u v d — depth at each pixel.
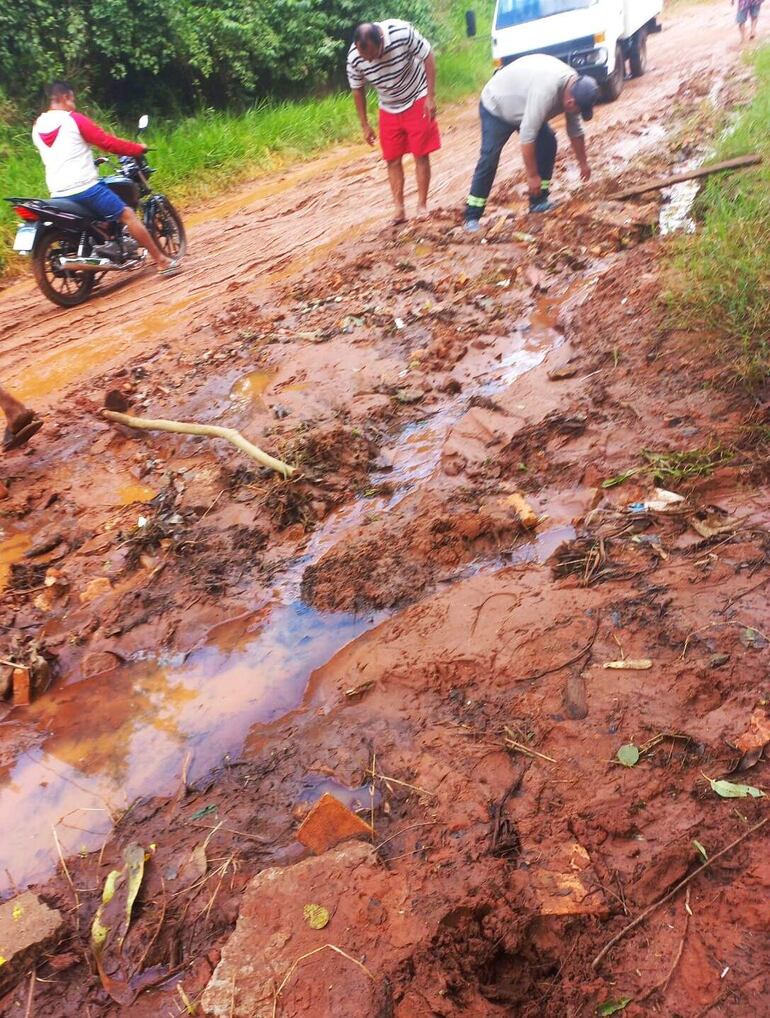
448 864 2.32
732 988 1.96
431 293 6.42
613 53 12.44
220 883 2.42
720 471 3.75
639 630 2.99
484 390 5.00
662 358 4.72
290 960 2.12
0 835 2.73
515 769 2.60
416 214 8.44
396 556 3.68
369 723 2.90
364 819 2.54
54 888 2.51
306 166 12.13
